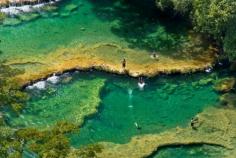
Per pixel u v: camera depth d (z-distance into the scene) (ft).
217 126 200.54
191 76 226.17
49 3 263.70
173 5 244.01
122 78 223.71
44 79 219.41
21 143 142.92
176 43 242.78
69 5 263.90
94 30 249.96
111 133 199.11
